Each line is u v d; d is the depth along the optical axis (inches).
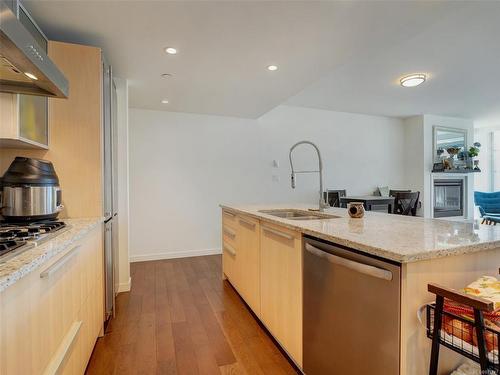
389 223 65.5
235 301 105.0
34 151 76.1
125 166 115.5
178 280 128.3
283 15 73.7
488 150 278.5
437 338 38.8
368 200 175.6
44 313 40.1
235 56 96.0
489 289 40.3
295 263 63.6
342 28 79.6
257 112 169.6
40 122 72.1
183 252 170.4
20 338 33.3
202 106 156.8
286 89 128.7
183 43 87.3
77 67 79.3
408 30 80.8
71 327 52.2
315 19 75.4
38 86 55.4
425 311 41.1
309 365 58.5
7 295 30.5
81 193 79.0
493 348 35.5
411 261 39.1
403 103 191.6
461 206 243.8
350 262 47.0
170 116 167.5
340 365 50.2
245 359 70.3
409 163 234.4
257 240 85.4
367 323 45.0
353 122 219.3
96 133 80.0
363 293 45.7
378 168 228.2
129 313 95.3
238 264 105.1
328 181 211.0
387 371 41.8
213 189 177.2
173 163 168.1
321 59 98.7
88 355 64.6
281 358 70.7
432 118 227.1
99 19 74.2
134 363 68.7
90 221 71.2
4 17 35.1
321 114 207.8
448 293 35.9
